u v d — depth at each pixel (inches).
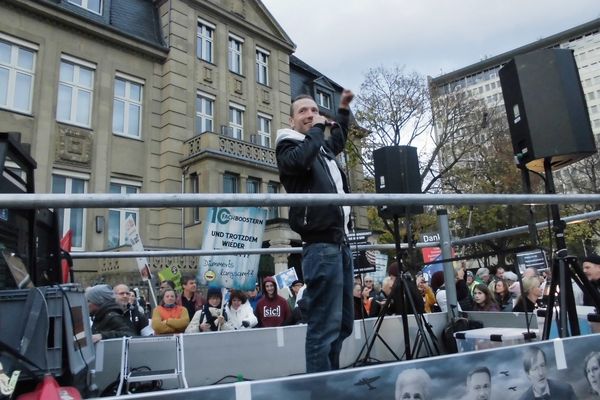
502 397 59.9
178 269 572.7
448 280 148.5
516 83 107.3
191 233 636.7
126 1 696.4
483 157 953.5
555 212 95.6
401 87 894.4
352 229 110.5
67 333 61.4
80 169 586.6
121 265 547.5
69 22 593.6
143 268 304.5
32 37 564.4
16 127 537.3
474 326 138.3
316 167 85.7
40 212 93.9
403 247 153.7
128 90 661.9
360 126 886.4
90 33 618.8
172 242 632.4
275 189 762.8
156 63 694.5
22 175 92.5
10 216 76.4
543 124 101.7
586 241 1116.5
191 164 672.4
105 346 106.4
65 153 573.6
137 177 645.9
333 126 102.5
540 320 110.3
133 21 688.4
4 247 72.2
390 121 879.1
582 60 3324.3
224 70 773.3
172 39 700.7
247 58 820.6
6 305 58.1
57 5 579.2
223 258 261.0
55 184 566.3
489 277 326.0
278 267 651.5
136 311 207.8
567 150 99.0
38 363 56.5
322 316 79.0
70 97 596.7
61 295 62.1
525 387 61.9
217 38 773.9
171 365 107.0
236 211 266.4
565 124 100.1
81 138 592.7
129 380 93.0
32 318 57.3
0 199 53.3
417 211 129.9
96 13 646.5
